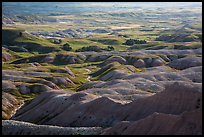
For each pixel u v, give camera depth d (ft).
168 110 290.97
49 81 526.57
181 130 236.02
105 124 311.68
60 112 363.15
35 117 374.63
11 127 306.55
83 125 322.75
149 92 418.31
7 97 445.37
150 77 484.33
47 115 368.68
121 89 407.03
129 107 315.99
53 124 343.87
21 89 488.85
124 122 262.06
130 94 395.55
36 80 528.22
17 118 388.16
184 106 286.25
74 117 337.93
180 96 293.02
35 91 492.13
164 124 244.83
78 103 354.95
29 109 403.54
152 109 300.61
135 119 301.63
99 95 391.45
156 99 306.14
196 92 288.51
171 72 504.02
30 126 302.25
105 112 323.57
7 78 536.01
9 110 421.18
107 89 408.26
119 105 323.78
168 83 446.60
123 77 504.84
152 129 245.04
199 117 238.07
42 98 412.77
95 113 328.90
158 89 428.56
